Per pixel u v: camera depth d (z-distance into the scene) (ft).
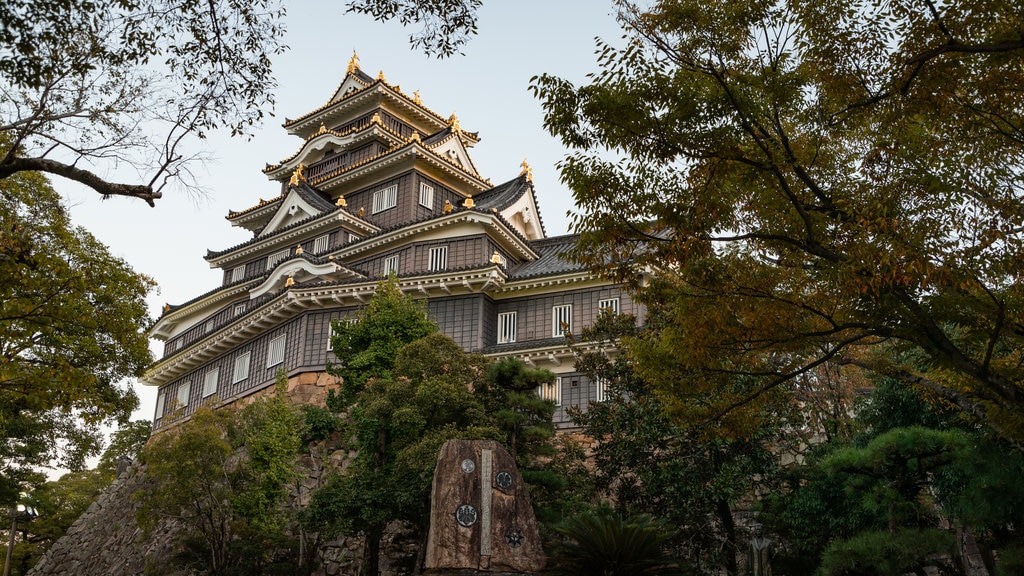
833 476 68.64
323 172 192.03
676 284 54.70
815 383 102.42
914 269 38.04
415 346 86.74
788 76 44.09
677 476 74.74
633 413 80.23
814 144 48.11
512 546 62.03
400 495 77.97
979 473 59.41
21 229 62.49
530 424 84.23
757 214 48.11
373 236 148.25
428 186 173.78
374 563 83.25
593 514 61.21
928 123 45.16
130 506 140.97
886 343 86.53
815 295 46.96
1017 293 42.27
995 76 41.14
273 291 152.05
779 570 81.87
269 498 94.89
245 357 151.33
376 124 182.91
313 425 114.83
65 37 40.93
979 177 43.93
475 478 64.08
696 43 44.24
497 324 135.03
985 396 46.98
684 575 58.18
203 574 100.32
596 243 46.73
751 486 79.15
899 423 77.46
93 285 72.08
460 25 45.03
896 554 59.82
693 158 44.27
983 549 72.23
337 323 102.83
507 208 156.04
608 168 46.55
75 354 83.41
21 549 169.37
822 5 43.62
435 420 82.12
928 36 41.27
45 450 112.47
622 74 44.50
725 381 52.34
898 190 42.68
